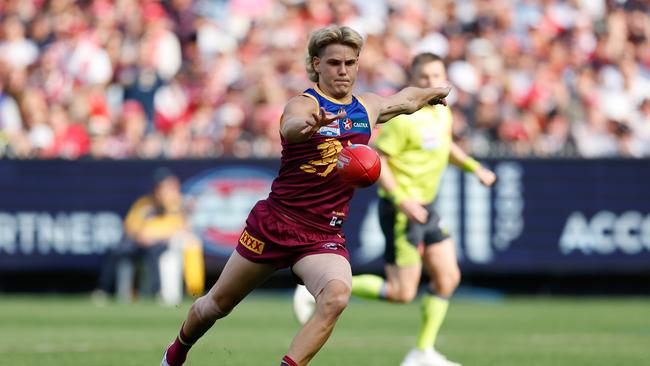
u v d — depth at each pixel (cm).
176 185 5300
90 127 6028
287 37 6675
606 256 5416
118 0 6738
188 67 6419
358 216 5341
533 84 6394
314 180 1906
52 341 3459
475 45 6638
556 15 6944
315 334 1831
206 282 5509
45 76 6425
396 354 3139
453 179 5356
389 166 2923
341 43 1900
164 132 6072
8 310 4722
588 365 2866
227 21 6819
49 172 5434
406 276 2966
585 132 6291
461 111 6266
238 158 5378
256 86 6150
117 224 5412
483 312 4753
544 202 5394
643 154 6362
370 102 1967
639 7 7056
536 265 5394
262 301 5366
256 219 1945
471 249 5366
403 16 6838
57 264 5428
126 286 5319
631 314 4653
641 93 6656
